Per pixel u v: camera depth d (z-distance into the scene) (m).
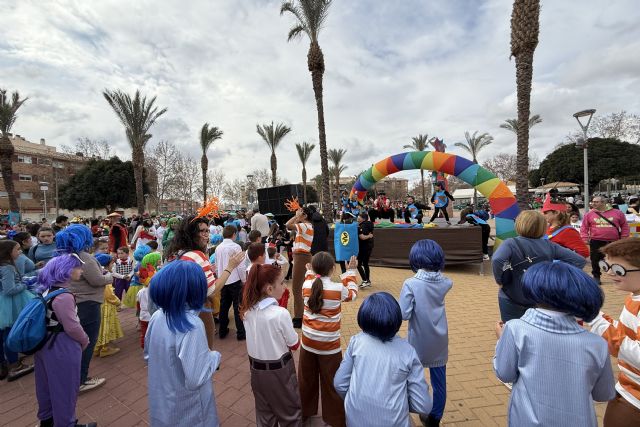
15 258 3.46
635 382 1.50
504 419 2.56
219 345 4.25
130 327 5.11
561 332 1.35
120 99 18.56
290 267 7.88
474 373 3.25
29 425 2.76
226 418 2.75
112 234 7.84
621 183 43.81
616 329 1.54
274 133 29.91
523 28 9.52
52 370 2.33
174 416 1.69
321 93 15.22
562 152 34.00
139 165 19.69
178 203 38.06
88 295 3.07
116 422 2.75
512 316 2.53
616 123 33.22
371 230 6.70
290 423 2.14
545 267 1.42
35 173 41.34
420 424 2.50
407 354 1.70
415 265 2.39
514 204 7.35
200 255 3.07
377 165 9.86
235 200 46.12
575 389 1.29
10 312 3.37
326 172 15.70
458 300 5.59
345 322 4.87
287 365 2.13
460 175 8.01
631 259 1.49
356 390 1.69
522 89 9.81
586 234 6.04
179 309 1.69
